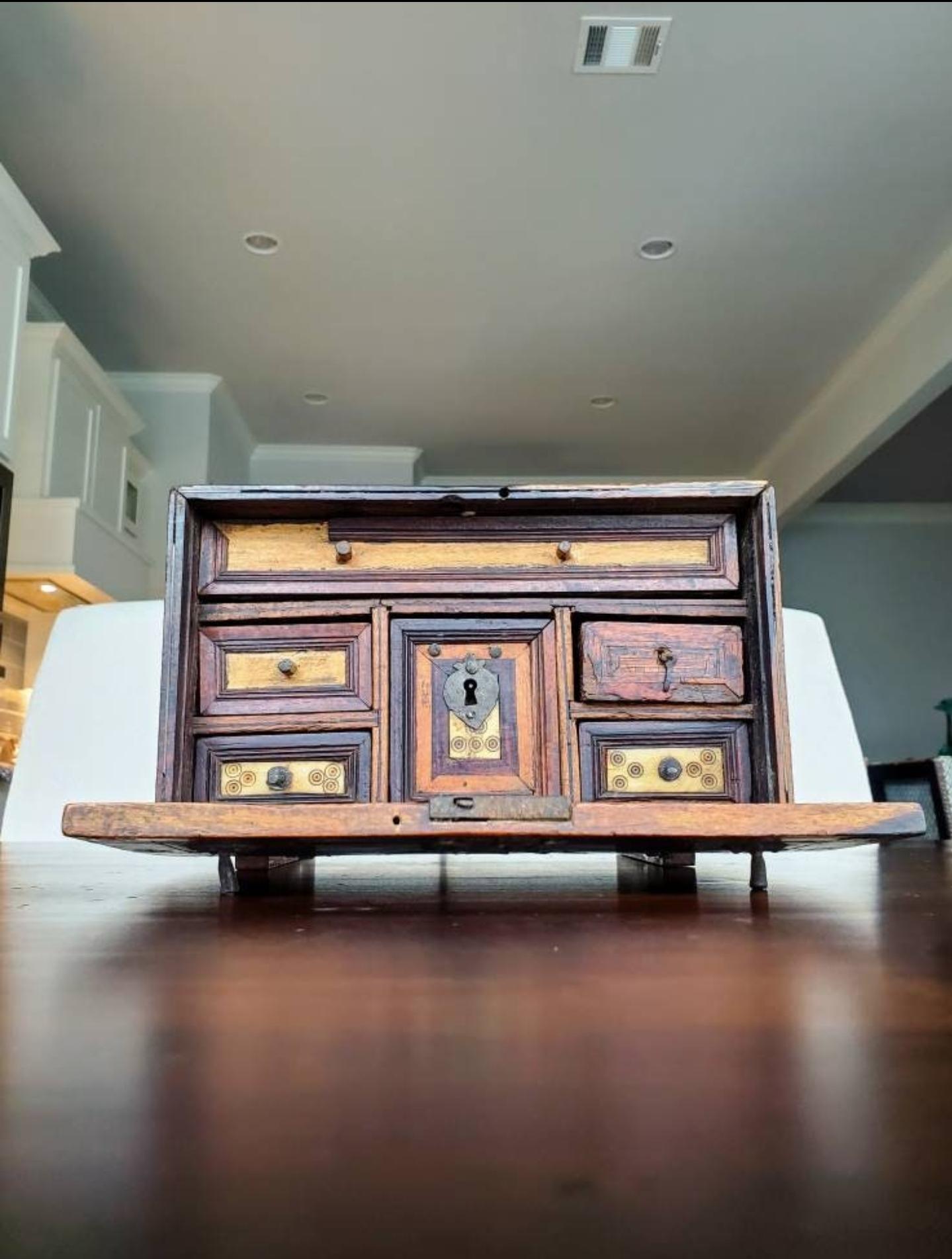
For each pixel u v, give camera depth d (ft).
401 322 15.28
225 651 3.17
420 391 17.83
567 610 3.23
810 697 5.61
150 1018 1.08
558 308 14.85
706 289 14.32
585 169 11.59
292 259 13.53
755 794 3.18
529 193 12.07
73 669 5.57
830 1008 1.12
